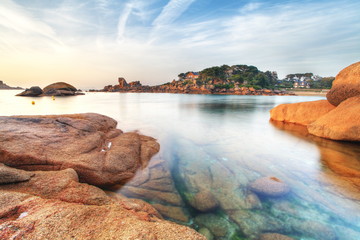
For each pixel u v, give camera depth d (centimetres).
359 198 618
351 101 1283
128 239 289
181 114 2772
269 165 920
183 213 560
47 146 720
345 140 1230
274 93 10838
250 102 5459
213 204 595
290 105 2023
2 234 277
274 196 645
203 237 318
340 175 774
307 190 684
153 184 723
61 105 3819
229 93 11638
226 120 2267
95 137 954
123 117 2380
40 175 538
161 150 1114
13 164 614
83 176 673
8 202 373
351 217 545
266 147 1207
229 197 650
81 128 987
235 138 1432
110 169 739
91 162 716
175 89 14175
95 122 1204
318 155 1025
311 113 1795
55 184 500
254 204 611
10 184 476
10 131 723
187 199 633
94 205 430
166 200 623
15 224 300
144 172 814
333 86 1530
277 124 1964
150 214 487
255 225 523
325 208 587
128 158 853
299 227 516
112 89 16900
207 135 1527
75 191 481
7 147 632
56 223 316
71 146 783
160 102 5288
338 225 521
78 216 343
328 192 662
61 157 691
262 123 2047
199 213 565
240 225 522
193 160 988
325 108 1708
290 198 641
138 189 682
